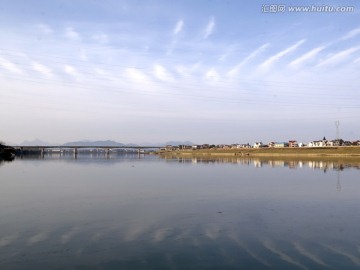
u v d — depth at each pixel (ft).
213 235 54.44
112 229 58.23
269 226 60.34
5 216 68.54
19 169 212.64
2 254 45.06
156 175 167.73
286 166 239.30
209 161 347.77
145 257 43.88
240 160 368.07
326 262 42.04
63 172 186.91
